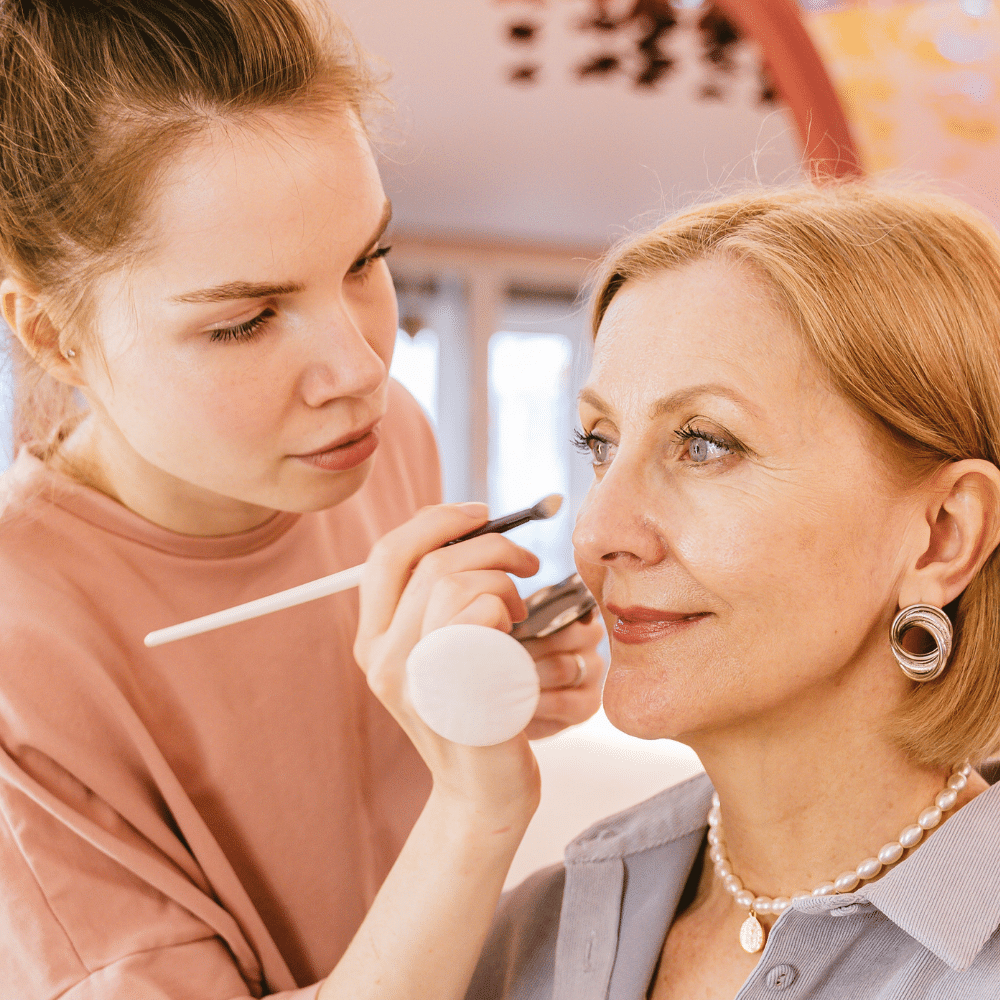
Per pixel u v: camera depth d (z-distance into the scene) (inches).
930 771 24.1
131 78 25.2
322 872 36.1
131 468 32.5
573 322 228.2
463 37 136.9
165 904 31.0
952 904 21.4
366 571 24.3
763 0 83.7
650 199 199.3
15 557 31.4
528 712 21.4
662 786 106.5
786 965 22.7
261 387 26.1
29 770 30.0
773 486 21.8
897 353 21.8
